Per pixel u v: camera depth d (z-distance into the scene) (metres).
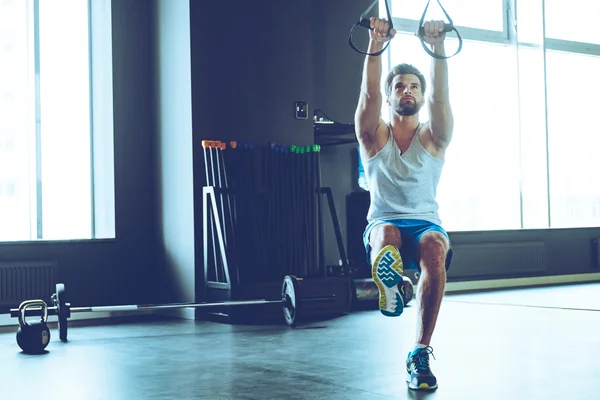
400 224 3.17
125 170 6.34
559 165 9.10
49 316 5.89
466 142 8.38
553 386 3.08
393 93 3.18
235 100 6.10
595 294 7.35
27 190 6.19
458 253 7.96
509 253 8.33
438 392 2.99
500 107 8.58
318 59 6.99
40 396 3.09
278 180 6.14
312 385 3.20
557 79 9.09
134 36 6.43
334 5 7.11
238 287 5.61
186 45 5.95
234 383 3.28
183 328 5.34
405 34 7.99
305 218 6.16
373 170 3.20
